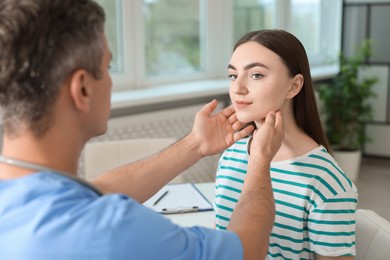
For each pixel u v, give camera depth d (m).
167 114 3.20
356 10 4.55
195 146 1.10
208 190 1.83
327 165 1.03
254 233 0.78
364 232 1.29
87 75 0.73
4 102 0.70
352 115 4.30
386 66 4.49
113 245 0.65
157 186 1.08
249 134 1.14
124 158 2.15
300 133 1.08
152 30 3.40
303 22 4.69
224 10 3.81
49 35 0.68
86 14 0.71
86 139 0.79
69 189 0.70
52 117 0.71
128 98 2.86
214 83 3.64
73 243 0.65
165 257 0.68
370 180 4.17
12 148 0.73
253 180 0.88
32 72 0.68
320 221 0.99
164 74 3.57
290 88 1.04
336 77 4.40
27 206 0.68
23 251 0.65
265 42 1.03
